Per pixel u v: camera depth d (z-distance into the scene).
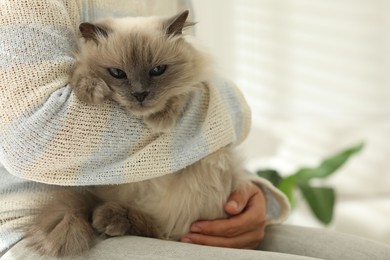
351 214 2.25
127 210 1.08
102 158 0.97
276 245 1.22
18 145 0.91
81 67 1.00
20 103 0.90
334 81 2.92
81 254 0.96
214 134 1.08
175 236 1.16
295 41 2.89
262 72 2.94
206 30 2.78
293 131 2.74
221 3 2.78
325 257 1.14
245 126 1.27
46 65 0.93
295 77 2.94
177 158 1.03
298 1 2.83
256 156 2.94
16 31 0.92
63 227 0.99
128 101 0.99
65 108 0.92
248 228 1.19
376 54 2.85
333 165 2.04
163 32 1.09
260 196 1.27
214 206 1.16
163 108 1.04
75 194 1.09
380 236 2.08
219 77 1.21
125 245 0.97
